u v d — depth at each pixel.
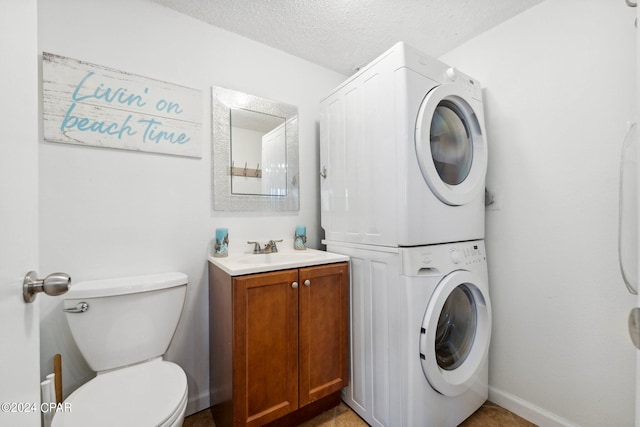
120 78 1.31
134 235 1.34
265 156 1.74
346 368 1.44
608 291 1.19
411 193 1.14
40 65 1.15
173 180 1.45
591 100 1.23
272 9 1.45
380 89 1.26
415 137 1.16
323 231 2.00
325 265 1.38
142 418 0.81
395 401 1.18
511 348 1.49
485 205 1.61
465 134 1.45
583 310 1.26
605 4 1.19
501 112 1.55
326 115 1.67
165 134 1.42
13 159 0.46
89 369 1.23
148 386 0.98
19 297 0.47
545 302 1.38
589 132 1.24
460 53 1.74
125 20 1.33
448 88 1.26
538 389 1.39
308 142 1.94
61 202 1.19
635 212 0.84
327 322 1.38
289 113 1.84
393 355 1.20
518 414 1.44
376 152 1.29
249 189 1.68
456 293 1.40
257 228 1.72
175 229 1.45
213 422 1.41
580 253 1.27
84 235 1.23
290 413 1.32
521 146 1.46
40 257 1.15
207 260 1.54
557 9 1.33
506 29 1.52
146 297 1.19
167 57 1.44
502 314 1.54
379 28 1.60
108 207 1.28
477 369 1.34
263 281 1.20
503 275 1.53
